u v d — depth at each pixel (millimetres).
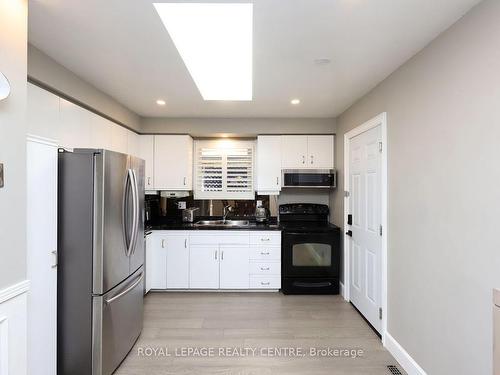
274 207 4117
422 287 1870
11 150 1318
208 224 3865
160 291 3598
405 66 2078
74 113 2320
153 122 3744
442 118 1678
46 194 1647
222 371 2047
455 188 1569
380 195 2465
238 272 3527
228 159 4156
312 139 3791
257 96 2867
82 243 1819
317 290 3490
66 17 1560
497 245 1312
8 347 1297
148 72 2297
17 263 1351
